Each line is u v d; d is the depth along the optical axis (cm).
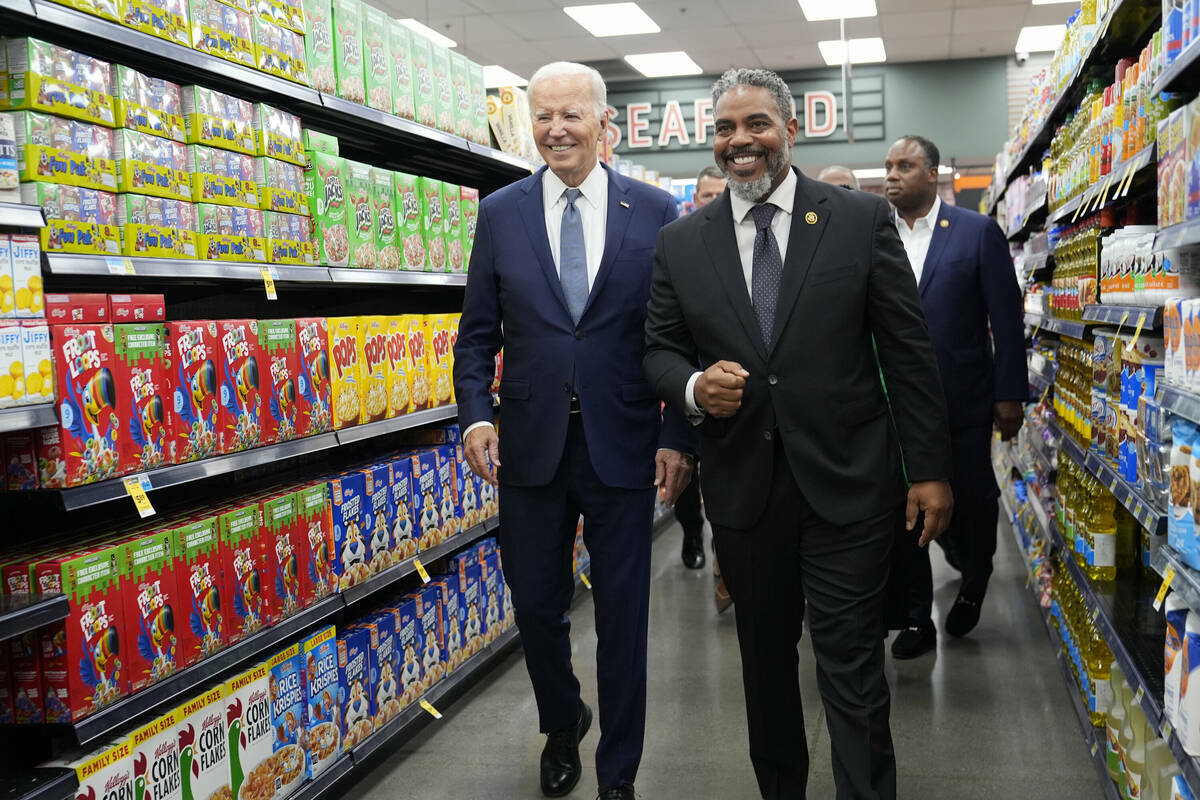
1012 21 1038
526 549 260
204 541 226
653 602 471
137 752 203
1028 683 349
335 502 278
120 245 205
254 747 239
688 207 674
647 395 258
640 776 287
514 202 264
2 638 170
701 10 991
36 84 184
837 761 204
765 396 210
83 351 193
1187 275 210
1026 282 562
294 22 267
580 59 1186
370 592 290
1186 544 180
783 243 214
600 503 255
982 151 1204
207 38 233
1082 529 307
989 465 370
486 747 309
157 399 213
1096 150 298
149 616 208
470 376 266
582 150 251
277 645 269
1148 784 217
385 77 314
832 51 1155
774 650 221
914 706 332
